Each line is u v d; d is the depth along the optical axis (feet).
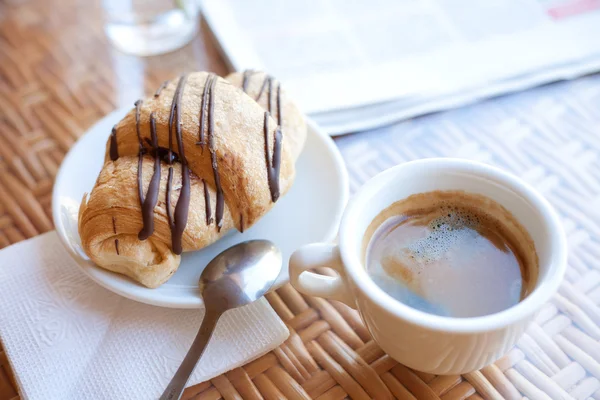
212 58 1.51
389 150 1.31
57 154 1.32
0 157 1.32
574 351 1.00
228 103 1.11
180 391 0.95
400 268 0.95
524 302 0.84
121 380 0.98
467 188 0.98
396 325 0.86
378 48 1.47
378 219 0.99
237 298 1.03
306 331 1.05
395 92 1.38
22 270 1.12
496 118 1.35
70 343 1.03
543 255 0.90
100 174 1.10
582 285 1.07
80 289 1.09
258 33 1.51
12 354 1.02
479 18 1.53
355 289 0.88
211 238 1.09
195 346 0.98
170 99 1.12
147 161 1.09
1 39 1.57
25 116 1.39
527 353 1.00
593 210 1.17
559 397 0.96
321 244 0.92
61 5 1.66
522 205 0.94
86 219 1.06
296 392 0.98
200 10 1.61
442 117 1.36
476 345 0.85
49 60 1.51
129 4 1.50
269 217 1.17
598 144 1.29
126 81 1.46
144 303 1.07
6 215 1.23
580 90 1.39
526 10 1.53
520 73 1.41
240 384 0.99
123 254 1.04
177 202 1.05
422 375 0.98
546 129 1.32
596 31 1.48
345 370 1.00
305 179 1.21
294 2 1.59
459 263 0.96
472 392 0.97
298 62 1.45
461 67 1.43
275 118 1.18
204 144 1.07
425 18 1.54
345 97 1.38
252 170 1.08
